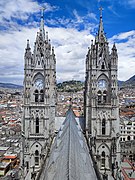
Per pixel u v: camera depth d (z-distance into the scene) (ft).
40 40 313.53
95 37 317.63
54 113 344.49
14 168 484.33
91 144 293.43
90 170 194.80
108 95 315.37
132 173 394.52
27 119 312.71
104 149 314.35
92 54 311.27
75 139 230.07
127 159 504.43
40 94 317.22
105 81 315.58
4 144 613.11
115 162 305.53
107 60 312.29
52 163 200.44
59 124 368.68
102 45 314.96
